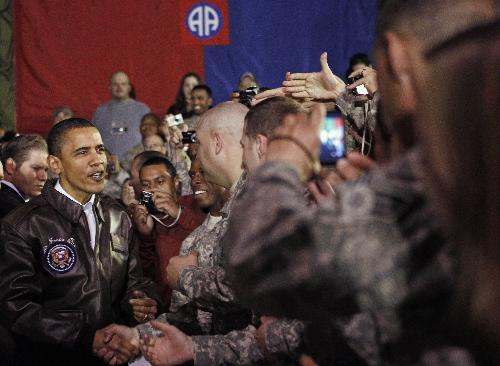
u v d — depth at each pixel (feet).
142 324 10.43
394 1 4.54
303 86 8.91
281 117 7.41
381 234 4.10
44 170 14.65
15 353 10.95
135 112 28.86
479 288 4.03
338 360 5.89
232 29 35.17
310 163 4.87
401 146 4.75
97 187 11.14
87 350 10.85
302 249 4.14
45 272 10.88
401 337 4.37
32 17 33.86
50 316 10.61
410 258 4.10
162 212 13.56
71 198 11.11
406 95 4.51
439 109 4.13
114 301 11.45
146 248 13.66
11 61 33.78
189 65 35.01
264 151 7.41
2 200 13.94
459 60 4.10
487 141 3.98
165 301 13.28
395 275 4.09
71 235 10.98
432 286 4.11
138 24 34.63
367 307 4.13
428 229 4.12
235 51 35.22
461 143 4.04
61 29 34.14
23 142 14.65
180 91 28.99
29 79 33.96
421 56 4.31
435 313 4.18
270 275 4.22
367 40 35.50
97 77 34.40
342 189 4.28
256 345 7.61
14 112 33.81
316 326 5.71
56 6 34.04
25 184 14.60
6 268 10.72
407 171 4.28
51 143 11.16
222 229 8.45
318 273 4.09
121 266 11.44
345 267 4.07
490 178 3.98
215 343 7.78
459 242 4.06
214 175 9.01
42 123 34.04
